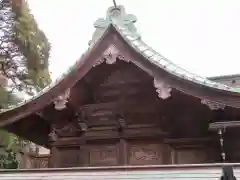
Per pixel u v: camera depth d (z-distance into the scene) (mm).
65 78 7672
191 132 7891
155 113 8227
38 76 20297
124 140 8281
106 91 8680
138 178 5965
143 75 8211
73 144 8648
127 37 7625
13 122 7930
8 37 19359
